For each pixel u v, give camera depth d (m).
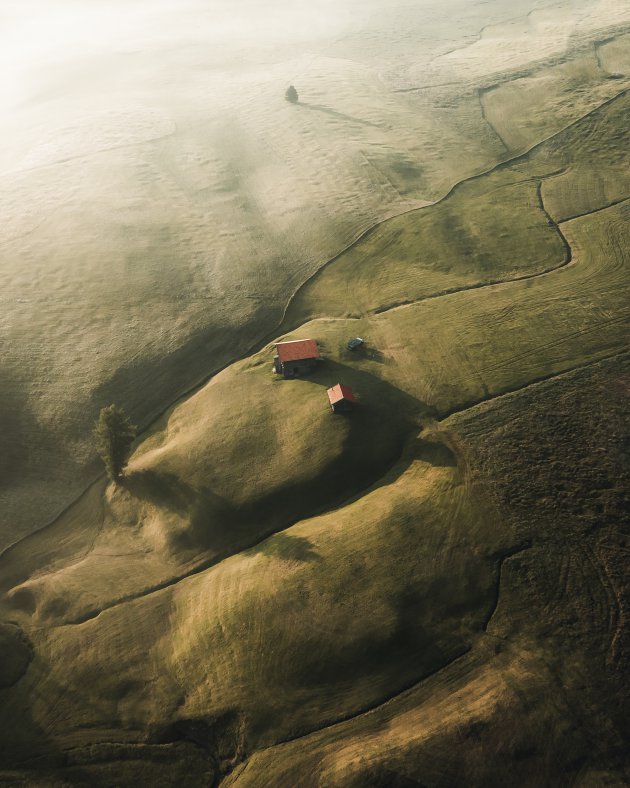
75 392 66.56
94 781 35.97
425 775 31.69
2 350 71.62
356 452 52.06
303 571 42.69
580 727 32.91
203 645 40.81
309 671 37.50
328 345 66.31
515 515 44.34
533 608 38.66
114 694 40.22
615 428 51.28
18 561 53.75
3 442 63.03
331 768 32.94
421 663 36.94
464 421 54.06
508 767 31.67
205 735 36.78
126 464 57.66
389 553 42.72
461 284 74.88
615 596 38.59
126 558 51.28
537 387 56.84
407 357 63.03
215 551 49.06
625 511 43.84
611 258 75.81
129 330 73.56
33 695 41.47
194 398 64.06
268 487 51.00
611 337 62.25
